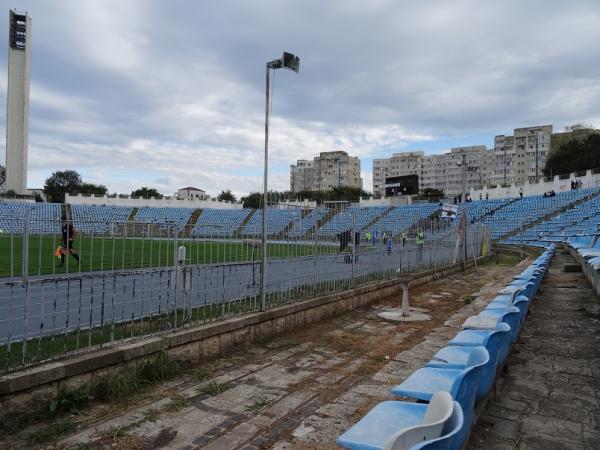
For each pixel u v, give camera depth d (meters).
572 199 35.97
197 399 4.80
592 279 11.95
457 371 3.99
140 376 5.10
